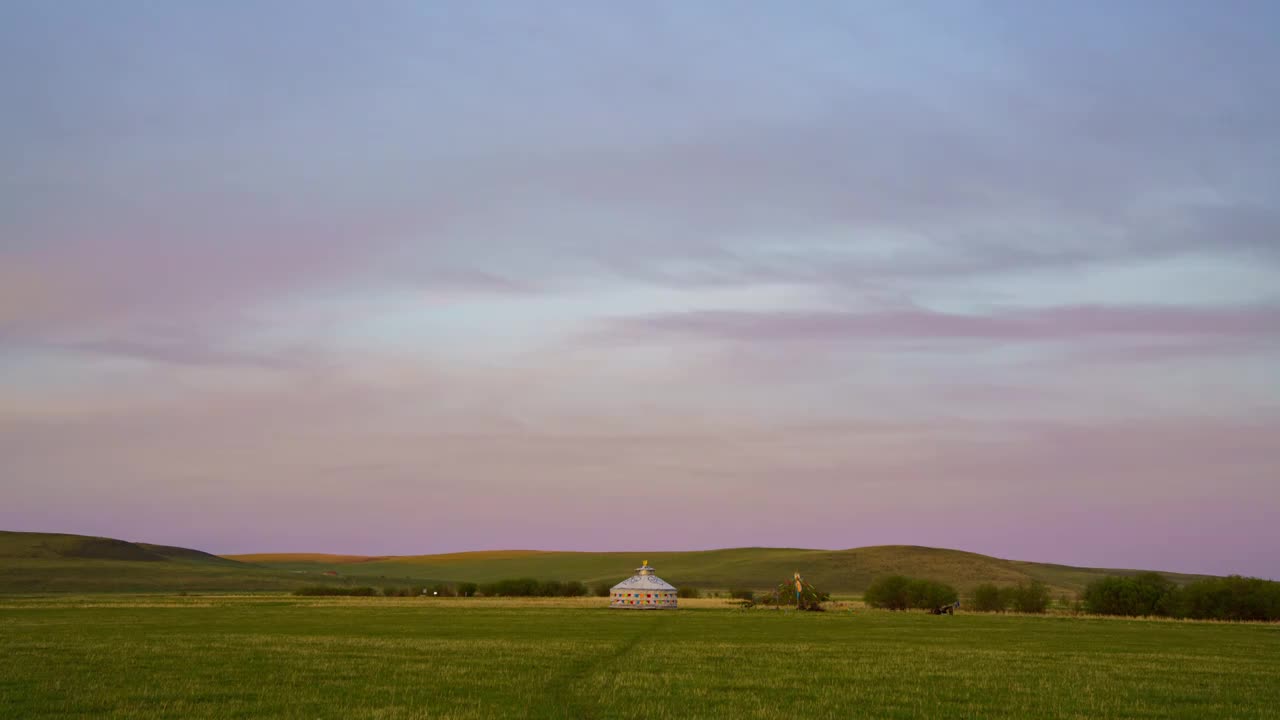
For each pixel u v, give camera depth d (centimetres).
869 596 15262
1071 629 9900
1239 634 9238
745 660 6072
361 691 4384
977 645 7612
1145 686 4919
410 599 17538
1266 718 4025
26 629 8319
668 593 14462
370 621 10012
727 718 3766
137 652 6062
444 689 4484
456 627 9088
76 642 6800
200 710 3803
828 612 13800
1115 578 13788
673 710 3950
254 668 5228
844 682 4972
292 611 12219
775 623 10650
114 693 4209
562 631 8700
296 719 3612
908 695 4516
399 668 5288
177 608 12900
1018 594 14525
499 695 4325
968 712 4047
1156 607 13150
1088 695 4597
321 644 6831
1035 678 5238
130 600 15962
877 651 6875
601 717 3769
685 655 6369
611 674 5175
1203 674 5528
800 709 4031
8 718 3612
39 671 4981
